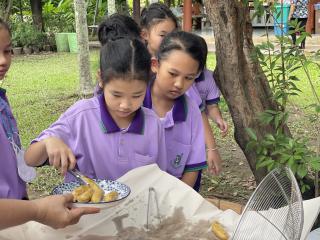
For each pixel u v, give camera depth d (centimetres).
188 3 445
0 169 184
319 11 1220
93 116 196
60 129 189
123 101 173
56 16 1505
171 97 213
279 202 162
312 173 317
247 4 287
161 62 205
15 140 201
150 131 200
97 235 166
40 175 439
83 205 150
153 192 182
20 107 716
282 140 275
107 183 176
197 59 201
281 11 279
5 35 209
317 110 274
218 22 283
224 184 426
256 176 305
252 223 150
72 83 898
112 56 171
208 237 166
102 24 274
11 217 123
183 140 221
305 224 156
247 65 292
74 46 1362
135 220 175
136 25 275
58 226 135
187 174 225
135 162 199
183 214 179
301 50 288
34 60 1223
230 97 294
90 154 195
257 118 288
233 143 538
